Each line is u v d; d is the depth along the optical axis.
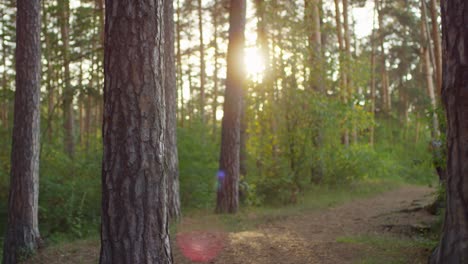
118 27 4.69
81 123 27.53
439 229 8.36
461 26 4.35
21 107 9.32
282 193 14.27
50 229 12.16
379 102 38.34
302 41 15.67
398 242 7.39
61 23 16.20
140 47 4.70
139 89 4.66
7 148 15.12
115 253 4.56
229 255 7.23
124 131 4.62
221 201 12.49
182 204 13.91
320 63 16.03
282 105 15.76
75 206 12.57
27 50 9.33
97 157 14.59
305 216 11.64
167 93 11.39
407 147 28.56
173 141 11.46
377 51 35.81
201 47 26.22
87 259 8.09
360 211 12.02
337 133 16.92
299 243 7.73
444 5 4.54
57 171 14.46
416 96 34.03
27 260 8.77
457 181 4.42
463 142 4.36
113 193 4.61
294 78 15.67
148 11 4.75
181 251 7.61
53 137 16.30
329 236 8.61
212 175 14.40
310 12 16.14
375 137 29.25
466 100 4.33
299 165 16.09
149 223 4.62
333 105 16.03
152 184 4.67
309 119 15.83
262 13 16.06
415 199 13.59
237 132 12.66
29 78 9.34
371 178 19.80
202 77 26.12
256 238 8.39
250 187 13.77
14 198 9.24
